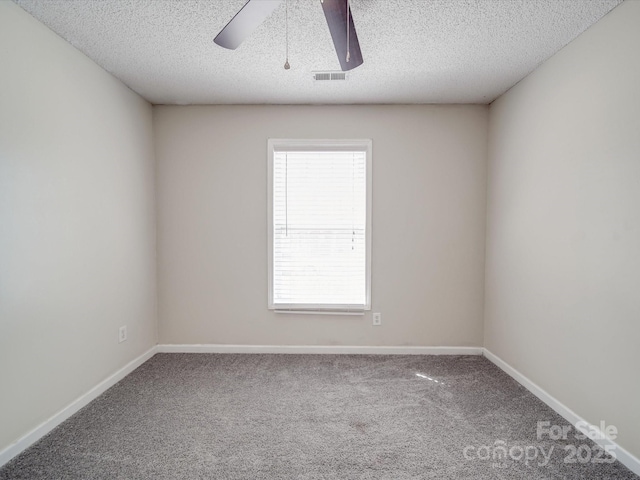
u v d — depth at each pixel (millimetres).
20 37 1647
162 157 2943
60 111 1901
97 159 2219
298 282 2992
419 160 2922
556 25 1795
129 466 1558
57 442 1724
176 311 2992
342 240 2977
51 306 1836
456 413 2012
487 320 2896
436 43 1989
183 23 1803
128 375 2525
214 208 2957
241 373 2566
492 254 2818
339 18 1457
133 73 2359
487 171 2912
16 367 1631
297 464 1576
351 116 2914
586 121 1814
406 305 2969
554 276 2062
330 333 2986
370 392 2270
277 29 1851
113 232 2389
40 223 1766
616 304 1622
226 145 2932
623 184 1588
